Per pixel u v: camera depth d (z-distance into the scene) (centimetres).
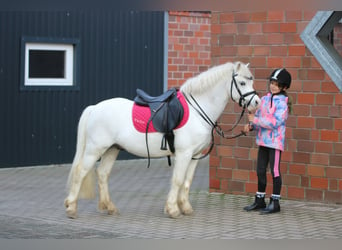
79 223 781
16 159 1230
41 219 805
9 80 1216
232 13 974
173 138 786
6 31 1210
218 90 790
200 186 1066
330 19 890
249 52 961
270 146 828
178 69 1421
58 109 1274
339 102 880
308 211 851
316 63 898
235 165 975
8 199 946
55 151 1274
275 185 837
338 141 884
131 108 795
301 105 912
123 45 1348
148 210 867
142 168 1276
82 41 1298
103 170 828
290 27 921
